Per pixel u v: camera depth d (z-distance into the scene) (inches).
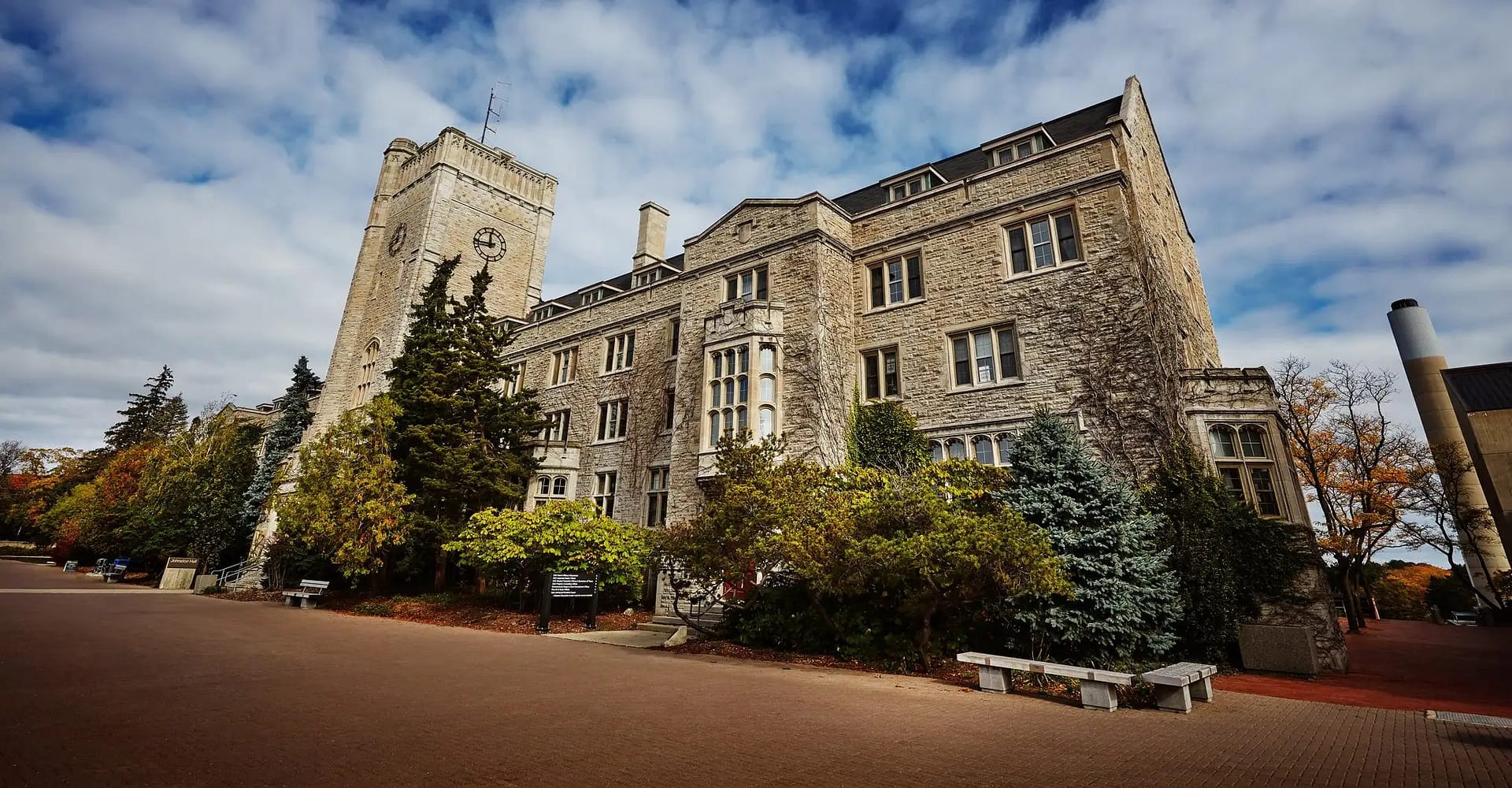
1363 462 1071.6
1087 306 633.6
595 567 666.2
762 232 833.5
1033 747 225.6
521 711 260.1
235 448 1430.9
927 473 499.8
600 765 190.7
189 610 697.0
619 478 976.3
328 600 868.6
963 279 729.0
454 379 858.1
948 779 185.6
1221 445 574.2
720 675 374.0
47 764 173.3
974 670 422.0
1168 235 771.4
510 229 1567.4
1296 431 1098.7
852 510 461.7
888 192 873.5
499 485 825.5
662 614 703.7
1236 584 486.3
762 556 459.2
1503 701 354.3
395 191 1653.5
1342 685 408.8
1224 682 414.9
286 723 228.4
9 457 3061.0
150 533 1290.6
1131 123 701.9
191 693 275.3
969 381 702.5
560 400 1144.8
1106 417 594.6
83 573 1533.0
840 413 738.2
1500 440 818.8
